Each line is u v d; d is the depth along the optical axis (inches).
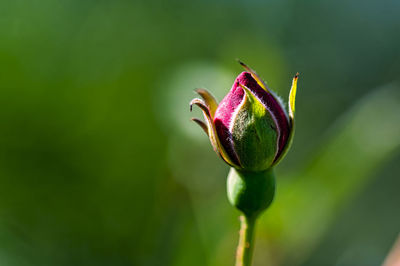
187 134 12.3
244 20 22.0
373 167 10.6
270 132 7.7
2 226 11.6
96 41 15.8
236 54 13.3
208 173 12.1
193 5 20.1
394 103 10.8
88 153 12.4
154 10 18.4
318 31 24.2
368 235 18.3
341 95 22.5
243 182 7.9
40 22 14.1
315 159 10.5
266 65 13.2
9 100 12.0
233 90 7.7
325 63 23.3
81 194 12.2
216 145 7.7
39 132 12.1
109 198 12.2
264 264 10.5
